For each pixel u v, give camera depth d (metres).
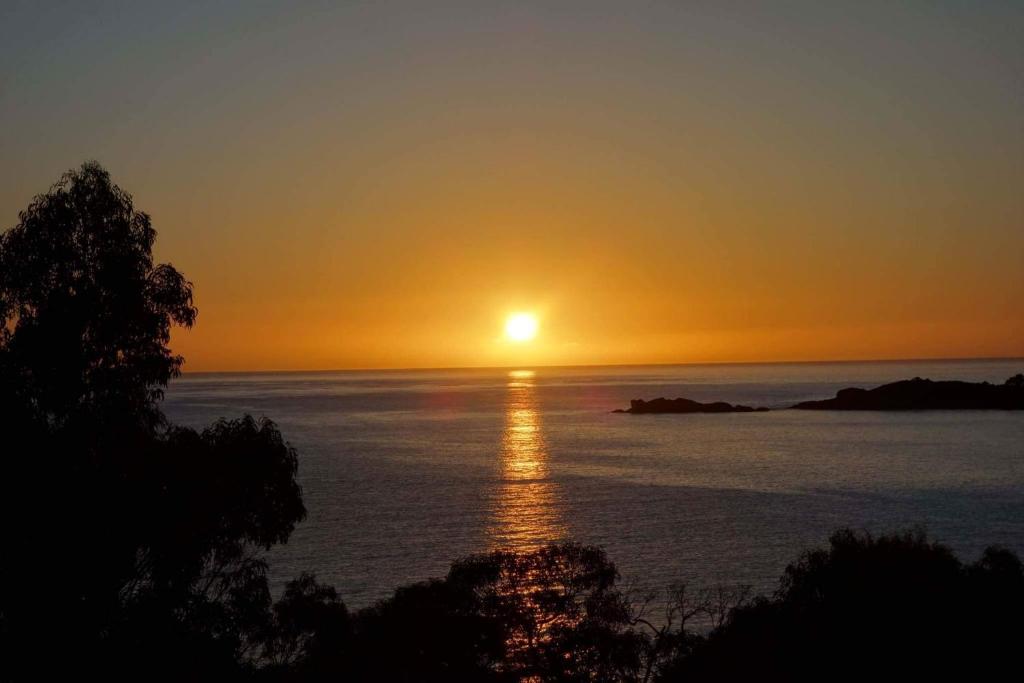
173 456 26.20
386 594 59.53
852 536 37.25
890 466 135.88
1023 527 85.69
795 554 72.50
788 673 31.09
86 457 25.09
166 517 25.14
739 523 87.75
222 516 26.55
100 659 24.09
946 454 151.12
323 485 118.06
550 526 86.56
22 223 25.53
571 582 31.23
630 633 31.25
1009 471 128.75
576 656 29.55
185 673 24.58
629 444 174.88
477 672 28.75
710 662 31.56
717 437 187.00
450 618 29.33
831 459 145.88
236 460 26.80
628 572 66.19
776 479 122.38
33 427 24.59
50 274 25.50
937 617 32.03
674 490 111.50
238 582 27.48
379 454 159.12
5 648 23.64
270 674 28.58
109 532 24.58
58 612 24.25
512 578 31.09
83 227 25.88
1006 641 31.48
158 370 26.62
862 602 32.91
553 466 139.12
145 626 24.84
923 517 91.56
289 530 28.05
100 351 25.86
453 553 73.62
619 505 99.50
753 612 33.75
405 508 97.94
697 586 61.06
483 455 156.50
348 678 28.62
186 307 27.38
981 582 34.16
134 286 26.12
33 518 23.89
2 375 24.50
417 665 28.83
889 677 30.95
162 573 25.83
